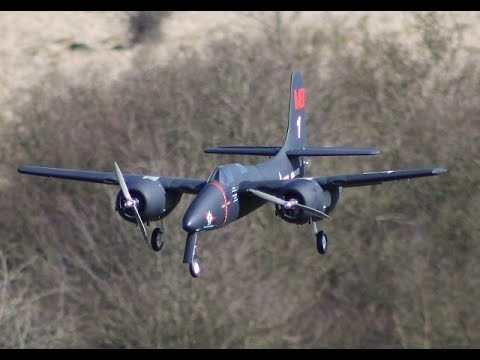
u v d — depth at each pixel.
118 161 137.88
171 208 83.25
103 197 126.44
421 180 132.00
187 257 74.06
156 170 127.56
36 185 136.00
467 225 127.38
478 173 132.00
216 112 138.12
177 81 147.38
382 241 126.88
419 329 116.25
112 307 114.75
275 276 117.12
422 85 140.88
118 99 148.25
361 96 140.88
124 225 116.88
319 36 153.88
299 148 96.75
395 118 138.62
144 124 141.50
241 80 142.12
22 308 110.12
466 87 140.12
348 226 127.12
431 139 136.12
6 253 130.12
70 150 140.00
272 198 78.00
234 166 80.50
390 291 122.38
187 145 131.12
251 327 107.38
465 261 125.06
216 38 196.25
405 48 147.88
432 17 146.50
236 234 114.88
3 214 133.88
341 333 120.50
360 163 136.25
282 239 118.69
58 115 146.88
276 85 142.12
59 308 117.38
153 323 106.62
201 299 106.69
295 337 113.75
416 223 129.25
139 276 110.38
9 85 191.62
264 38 156.88
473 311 116.50
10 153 142.38
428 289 119.06
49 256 126.75
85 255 125.00
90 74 181.75
